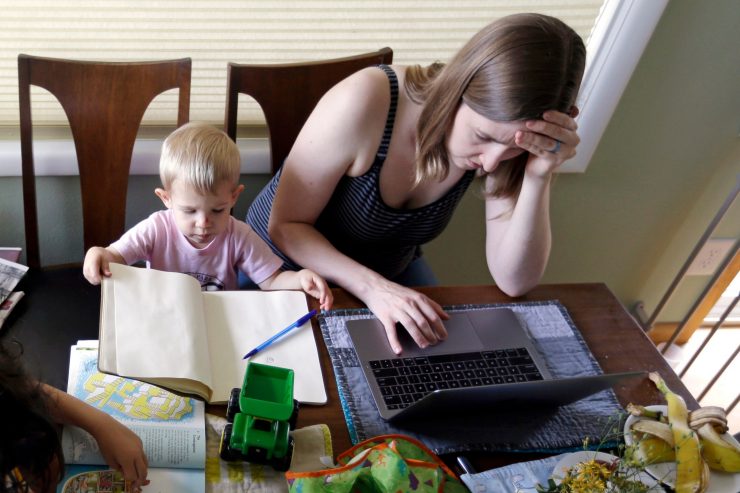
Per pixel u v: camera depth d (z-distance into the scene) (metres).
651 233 2.36
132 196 1.84
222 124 1.87
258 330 1.12
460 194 1.43
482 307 1.28
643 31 1.84
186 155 1.19
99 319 1.12
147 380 0.95
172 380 0.97
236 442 0.90
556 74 1.08
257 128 1.90
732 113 2.10
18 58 1.35
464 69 1.13
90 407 0.90
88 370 1.01
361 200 1.40
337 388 1.06
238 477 0.91
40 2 1.55
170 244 1.31
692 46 1.94
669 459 1.00
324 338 1.14
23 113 1.39
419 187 1.39
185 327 1.04
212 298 1.15
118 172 1.51
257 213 1.55
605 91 1.93
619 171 2.18
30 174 1.42
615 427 1.07
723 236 2.38
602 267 2.44
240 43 1.72
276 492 0.90
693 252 2.05
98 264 1.12
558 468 0.96
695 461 0.96
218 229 1.27
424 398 0.91
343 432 1.00
